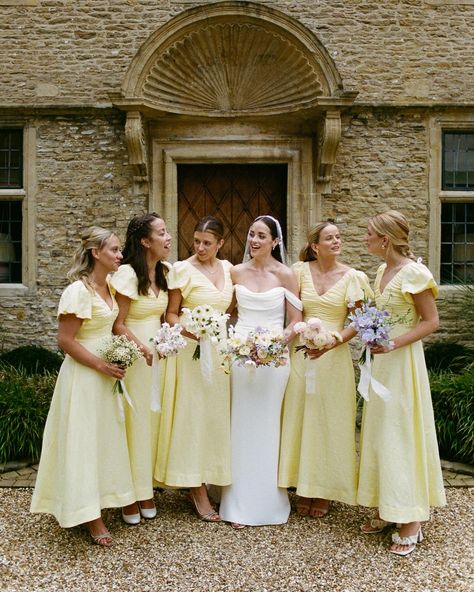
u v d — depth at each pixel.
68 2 6.29
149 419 3.25
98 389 3.02
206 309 3.09
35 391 4.85
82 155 6.34
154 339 3.04
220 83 6.29
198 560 2.88
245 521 3.26
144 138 6.20
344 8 6.30
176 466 3.28
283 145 6.43
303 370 3.38
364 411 3.21
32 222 6.39
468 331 6.36
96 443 2.98
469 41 6.34
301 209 6.44
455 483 4.01
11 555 2.94
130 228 3.27
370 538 3.13
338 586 2.65
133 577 2.72
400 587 2.65
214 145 6.43
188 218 6.65
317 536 3.15
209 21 5.89
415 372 3.04
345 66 6.32
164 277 3.31
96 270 3.06
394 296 3.05
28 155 6.36
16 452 4.41
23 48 6.30
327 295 3.30
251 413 3.29
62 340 2.95
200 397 3.30
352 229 6.39
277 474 3.33
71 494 2.87
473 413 4.41
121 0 6.28
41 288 6.41
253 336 3.05
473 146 6.57
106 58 6.30
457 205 6.57
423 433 3.02
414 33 6.33
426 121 6.38
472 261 6.61
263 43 6.06
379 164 6.38
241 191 6.64
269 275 3.41
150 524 3.29
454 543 3.09
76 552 2.96
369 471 3.11
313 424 3.32
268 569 2.80
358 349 6.30
